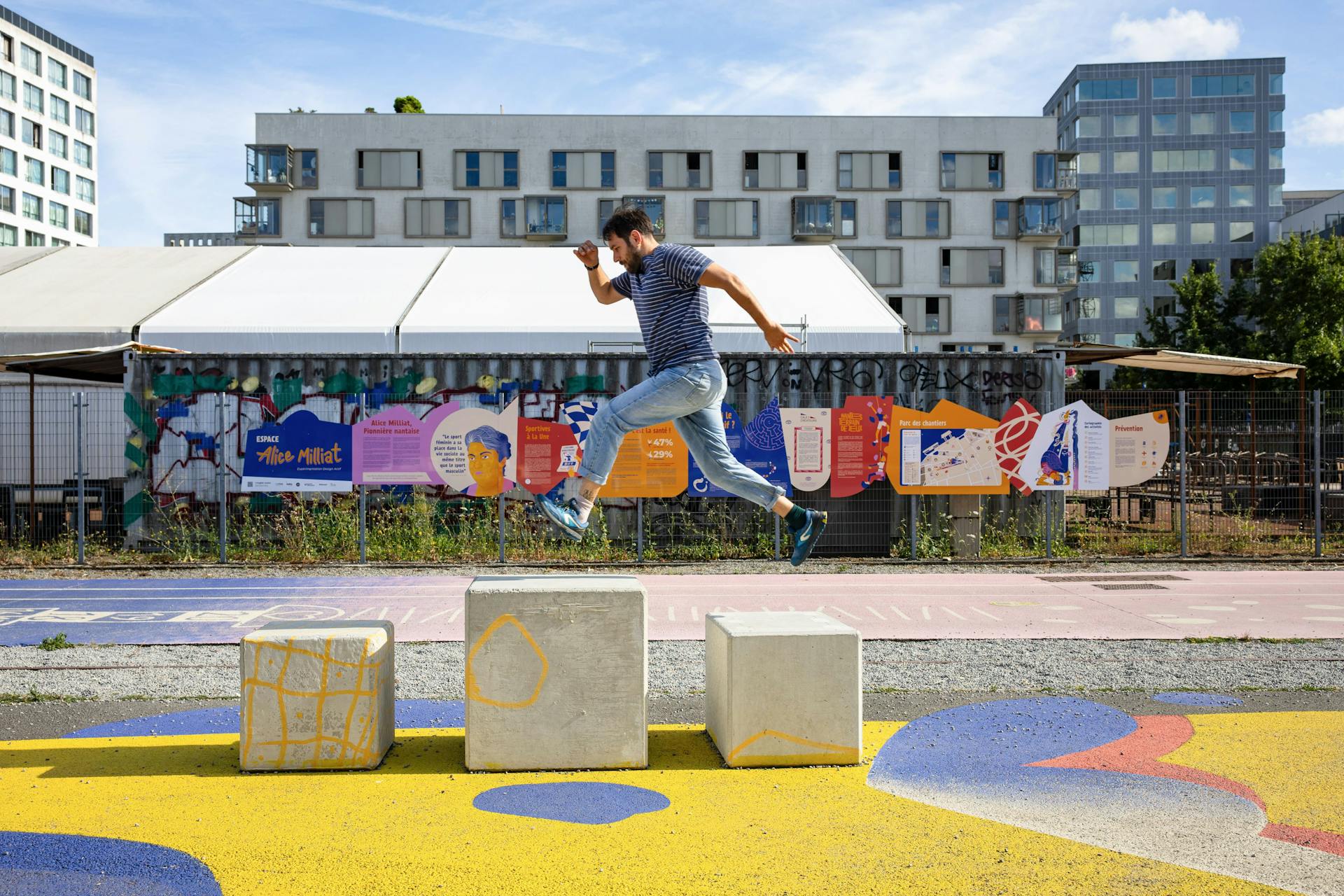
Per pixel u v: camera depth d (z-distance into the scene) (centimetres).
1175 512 1772
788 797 451
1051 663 743
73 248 2456
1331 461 1806
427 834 405
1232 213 8094
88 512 1536
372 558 1396
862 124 5703
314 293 2012
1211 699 638
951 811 434
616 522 1463
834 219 5638
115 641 840
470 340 1786
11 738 553
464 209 5584
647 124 5625
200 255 2373
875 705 624
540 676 489
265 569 1331
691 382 442
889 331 1795
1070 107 8388
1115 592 1139
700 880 361
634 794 455
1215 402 2020
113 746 535
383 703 509
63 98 8912
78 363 1555
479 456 1359
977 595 1116
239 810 433
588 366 1473
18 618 960
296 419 1349
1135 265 8131
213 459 1454
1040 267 5756
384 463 1352
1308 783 470
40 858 380
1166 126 8144
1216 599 1081
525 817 424
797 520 476
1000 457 1375
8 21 8125
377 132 5569
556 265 2281
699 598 1098
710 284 436
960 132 5734
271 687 488
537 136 5609
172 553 1405
